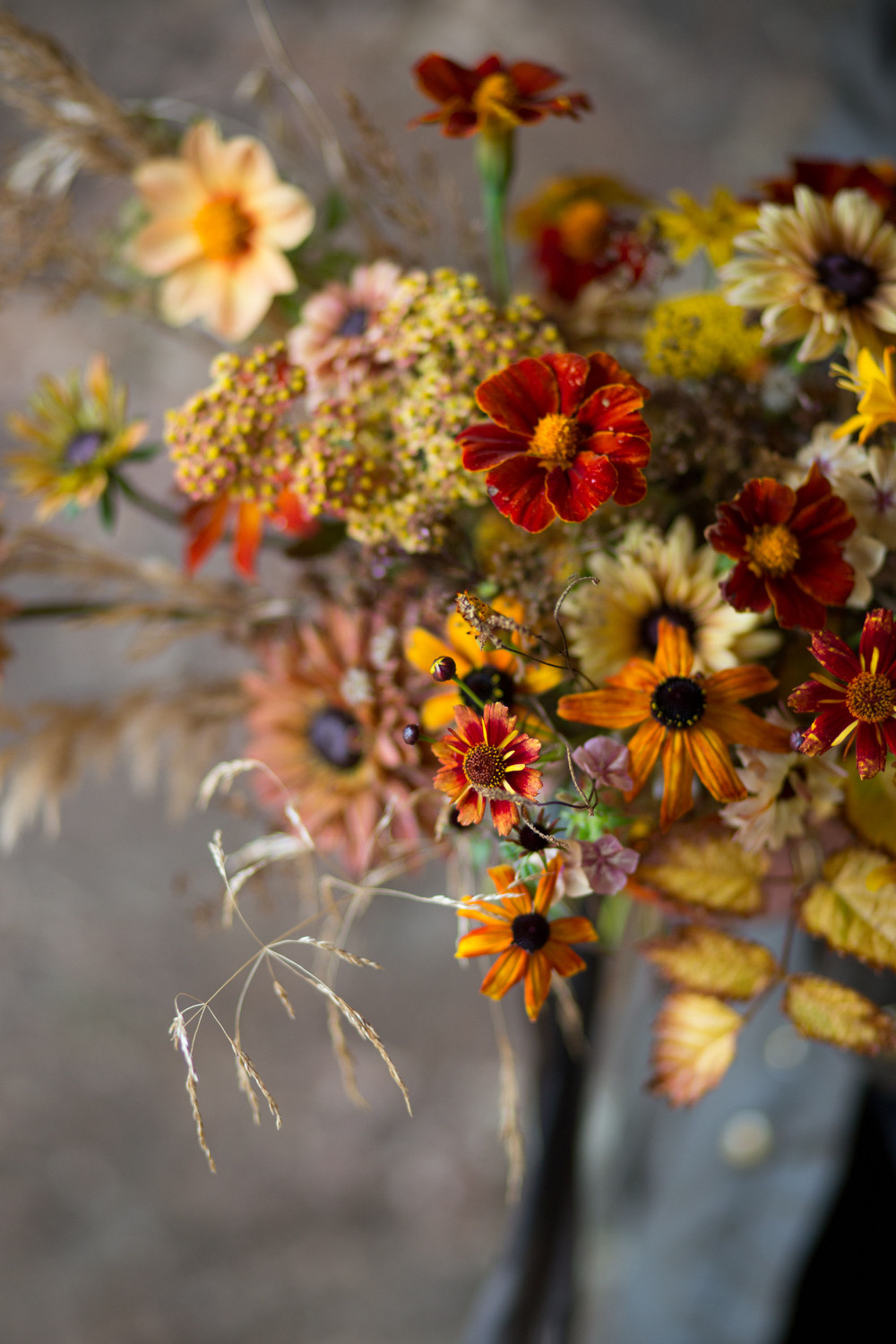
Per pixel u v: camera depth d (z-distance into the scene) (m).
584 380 0.54
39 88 0.69
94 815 2.56
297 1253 1.91
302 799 0.64
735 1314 0.88
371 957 2.30
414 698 0.61
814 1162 0.84
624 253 0.69
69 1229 1.93
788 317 0.58
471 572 0.60
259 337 0.71
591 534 0.59
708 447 0.59
